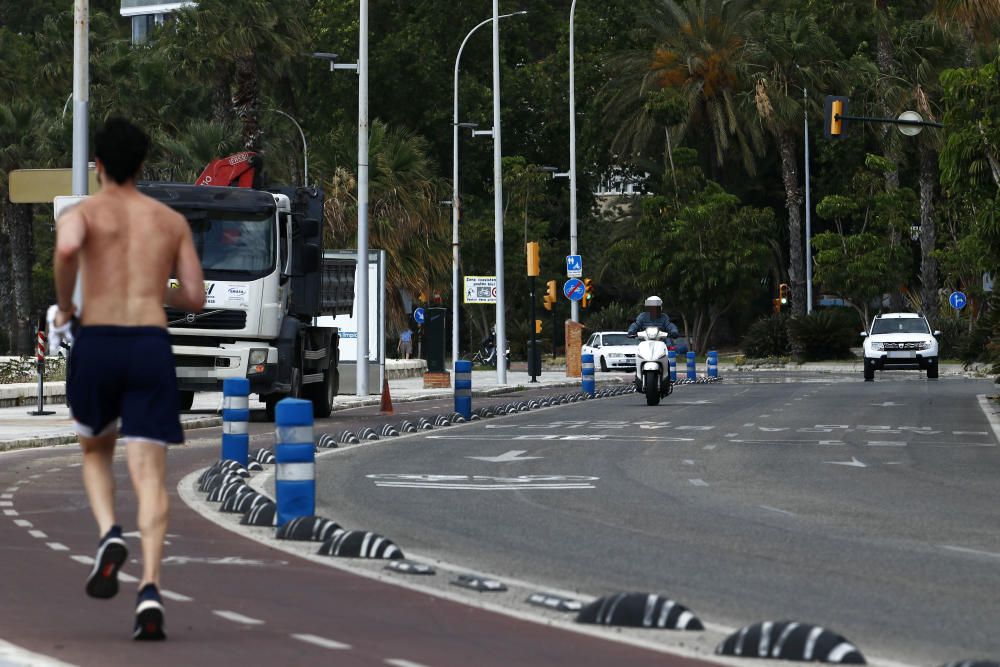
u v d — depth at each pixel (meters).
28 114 186.75
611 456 57.22
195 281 22.75
